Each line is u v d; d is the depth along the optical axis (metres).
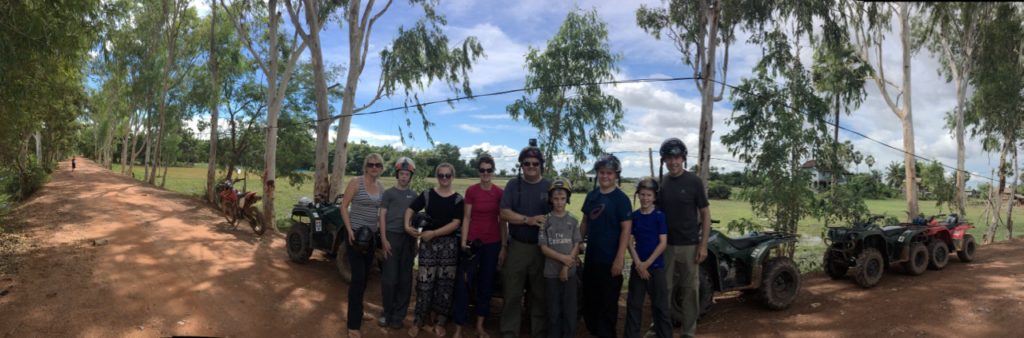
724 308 6.64
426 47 13.60
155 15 25.59
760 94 9.77
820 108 9.76
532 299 5.11
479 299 5.18
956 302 5.88
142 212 13.98
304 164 24.36
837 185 10.21
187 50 27.42
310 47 13.25
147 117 33.16
